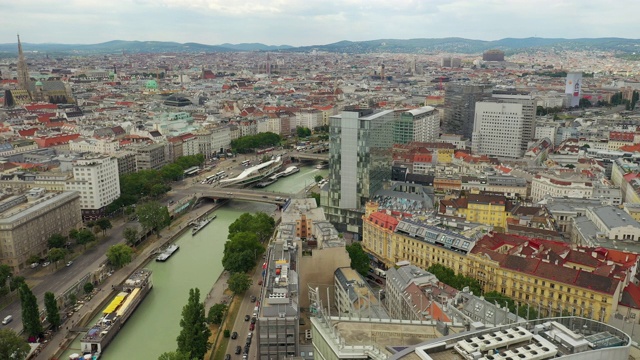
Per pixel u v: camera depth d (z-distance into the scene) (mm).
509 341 195625
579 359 191250
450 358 191000
